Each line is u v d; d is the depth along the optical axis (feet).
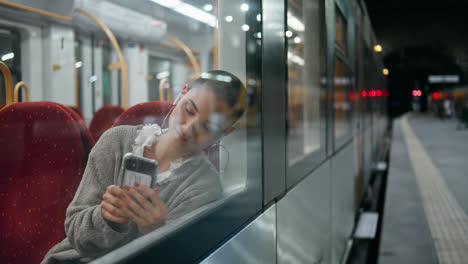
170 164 3.67
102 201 3.42
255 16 4.29
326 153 8.75
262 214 4.45
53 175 4.18
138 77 14.21
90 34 13.30
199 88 3.70
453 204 20.47
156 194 3.38
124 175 3.40
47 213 4.11
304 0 7.29
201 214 3.25
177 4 6.58
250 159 4.09
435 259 13.25
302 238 6.27
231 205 3.68
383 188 26.04
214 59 4.42
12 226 4.03
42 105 4.27
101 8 10.27
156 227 3.36
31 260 4.02
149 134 3.77
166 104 4.59
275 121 4.99
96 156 3.81
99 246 3.40
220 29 4.26
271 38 4.89
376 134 32.24
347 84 12.87
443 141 58.59
